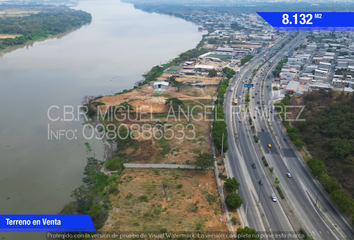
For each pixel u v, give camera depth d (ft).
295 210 336.08
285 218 323.57
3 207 355.36
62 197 374.43
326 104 587.27
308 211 334.65
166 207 339.57
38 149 495.00
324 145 443.32
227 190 369.71
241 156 453.58
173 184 384.88
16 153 481.46
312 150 460.96
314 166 391.04
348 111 520.01
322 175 372.79
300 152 464.24
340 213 330.34
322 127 488.85
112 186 383.24
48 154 480.23
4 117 620.90
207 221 316.19
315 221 319.06
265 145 487.61
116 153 477.77
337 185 349.00
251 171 413.59
